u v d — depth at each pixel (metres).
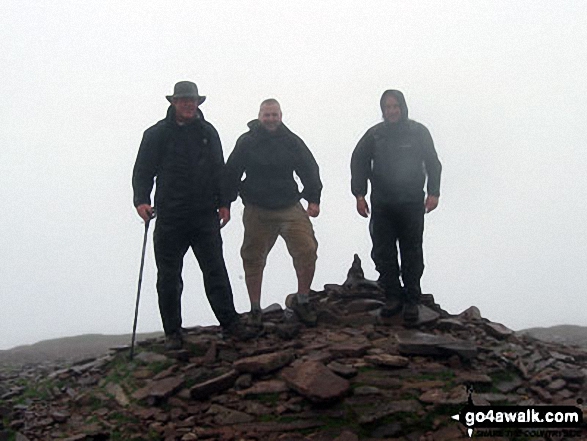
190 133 4.79
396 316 5.10
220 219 4.98
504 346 4.69
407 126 5.07
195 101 4.70
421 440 3.53
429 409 3.73
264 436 3.61
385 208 5.05
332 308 5.33
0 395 4.81
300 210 5.21
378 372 4.10
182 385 4.16
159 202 4.79
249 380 4.09
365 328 4.94
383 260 5.09
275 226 5.16
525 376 4.18
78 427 3.99
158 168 4.82
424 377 4.05
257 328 4.98
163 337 5.22
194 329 5.30
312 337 4.80
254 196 5.11
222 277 4.88
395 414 3.69
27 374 5.86
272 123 5.06
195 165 4.78
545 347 4.93
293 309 5.22
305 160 5.17
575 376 4.17
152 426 3.78
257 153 5.09
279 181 5.12
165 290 4.74
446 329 4.99
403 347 4.35
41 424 4.05
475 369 4.22
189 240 4.88
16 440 3.83
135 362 4.67
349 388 3.87
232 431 3.68
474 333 4.95
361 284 5.64
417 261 5.01
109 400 4.28
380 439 3.56
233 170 5.09
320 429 3.63
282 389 3.98
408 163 5.01
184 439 3.61
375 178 5.10
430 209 5.07
